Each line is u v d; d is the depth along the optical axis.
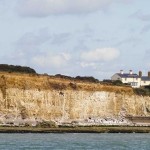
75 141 181.38
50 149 154.62
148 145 174.50
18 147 156.62
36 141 176.12
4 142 169.25
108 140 190.38
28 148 155.00
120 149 160.25
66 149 155.88
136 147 167.25
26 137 190.50
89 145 169.00
